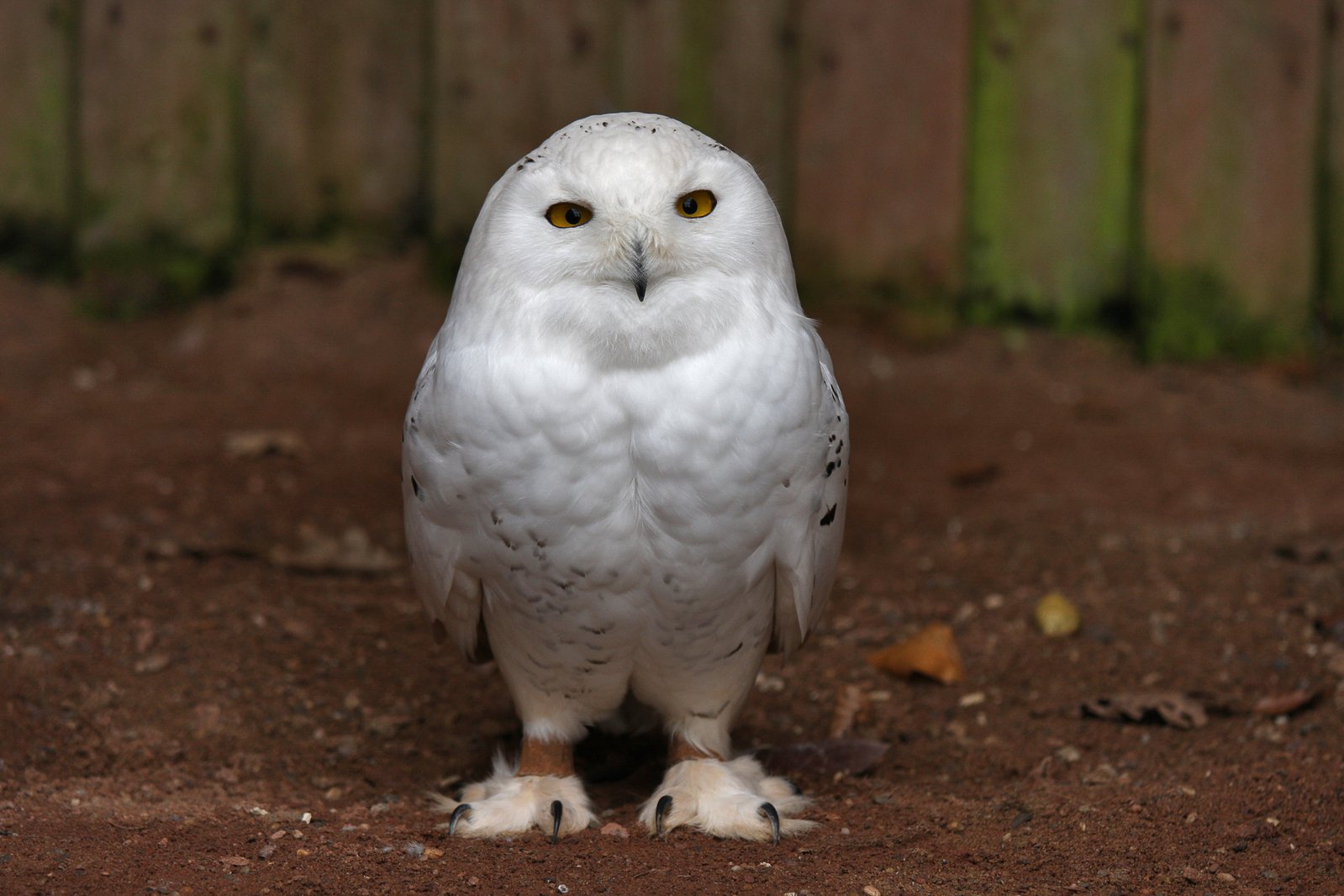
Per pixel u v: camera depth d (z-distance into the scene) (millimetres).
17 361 10703
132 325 11508
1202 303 11430
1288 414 10812
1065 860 4766
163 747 5809
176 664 6512
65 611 6898
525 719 5332
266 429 9836
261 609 7207
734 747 6066
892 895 4434
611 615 4852
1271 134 11242
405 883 4484
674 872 4613
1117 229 11492
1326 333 11500
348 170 11766
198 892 4340
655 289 4566
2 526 7902
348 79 11680
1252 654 6848
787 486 4754
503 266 4660
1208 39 11172
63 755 5660
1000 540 8430
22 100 11633
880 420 10469
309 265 11719
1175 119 11250
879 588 7879
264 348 11109
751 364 4605
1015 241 11570
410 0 11594
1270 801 5230
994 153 11477
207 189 11695
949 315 11594
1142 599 7523
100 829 4859
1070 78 11320
